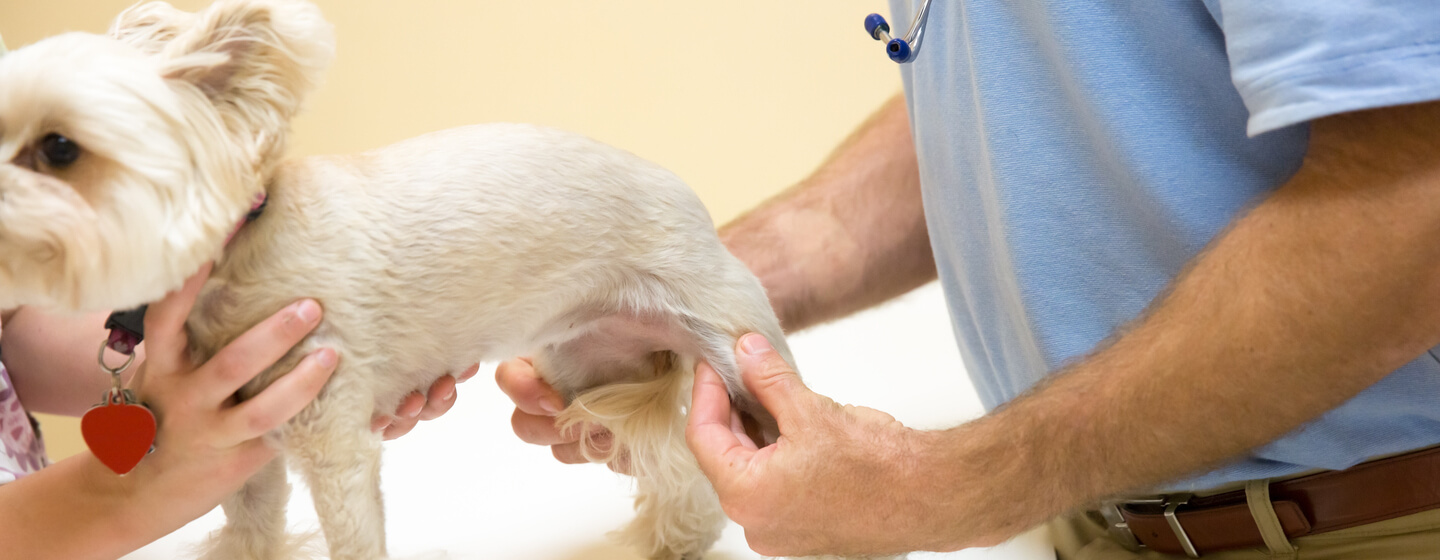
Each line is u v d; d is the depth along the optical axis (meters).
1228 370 0.86
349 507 1.16
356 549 1.17
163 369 1.12
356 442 1.17
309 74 1.06
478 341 1.30
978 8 1.19
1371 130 0.78
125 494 1.17
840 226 1.70
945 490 1.01
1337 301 0.80
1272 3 0.79
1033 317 1.20
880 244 1.69
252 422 1.10
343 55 3.06
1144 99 1.06
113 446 1.11
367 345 1.19
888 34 1.34
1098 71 1.07
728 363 1.38
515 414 1.67
